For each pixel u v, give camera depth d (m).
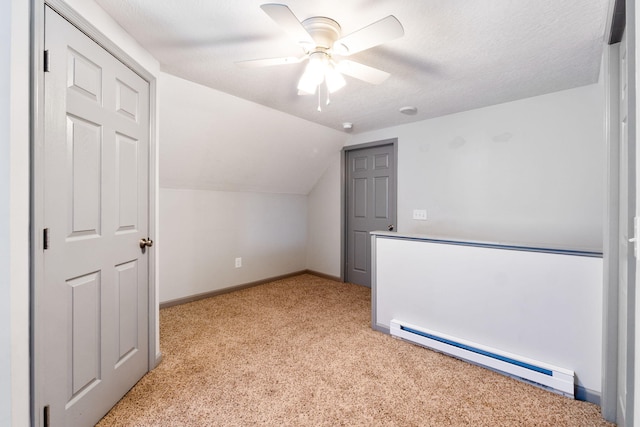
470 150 3.14
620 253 1.48
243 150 3.44
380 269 2.61
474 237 3.12
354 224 4.30
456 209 3.25
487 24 1.66
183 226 3.38
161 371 1.98
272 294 3.75
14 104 1.07
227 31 1.75
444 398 1.71
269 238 4.32
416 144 3.57
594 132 2.47
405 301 2.45
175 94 2.54
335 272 4.46
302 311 3.13
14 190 1.08
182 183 3.31
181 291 3.37
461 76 2.34
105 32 1.54
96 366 1.50
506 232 2.92
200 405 1.65
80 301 1.40
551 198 2.67
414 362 2.10
